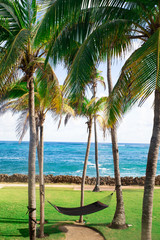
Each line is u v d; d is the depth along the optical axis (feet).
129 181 62.03
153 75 12.80
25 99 24.67
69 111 29.17
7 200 41.70
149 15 16.10
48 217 32.35
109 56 18.30
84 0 14.92
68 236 25.20
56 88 22.38
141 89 13.35
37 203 40.50
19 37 16.79
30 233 20.71
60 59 18.63
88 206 25.99
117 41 17.15
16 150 283.38
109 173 121.39
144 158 207.62
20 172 123.24
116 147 28.17
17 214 33.06
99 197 45.14
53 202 40.91
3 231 26.21
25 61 20.39
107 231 26.17
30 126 21.38
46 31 15.81
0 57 18.54
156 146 15.69
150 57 12.89
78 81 15.20
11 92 27.17
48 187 56.90
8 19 19.30
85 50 15.46
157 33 12.95
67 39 17.58
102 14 15.97
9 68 16.34
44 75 22.48
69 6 14.97
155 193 47.98
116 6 15.79
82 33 17.44
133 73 14.44
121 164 163.63
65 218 31.91
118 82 17.10
